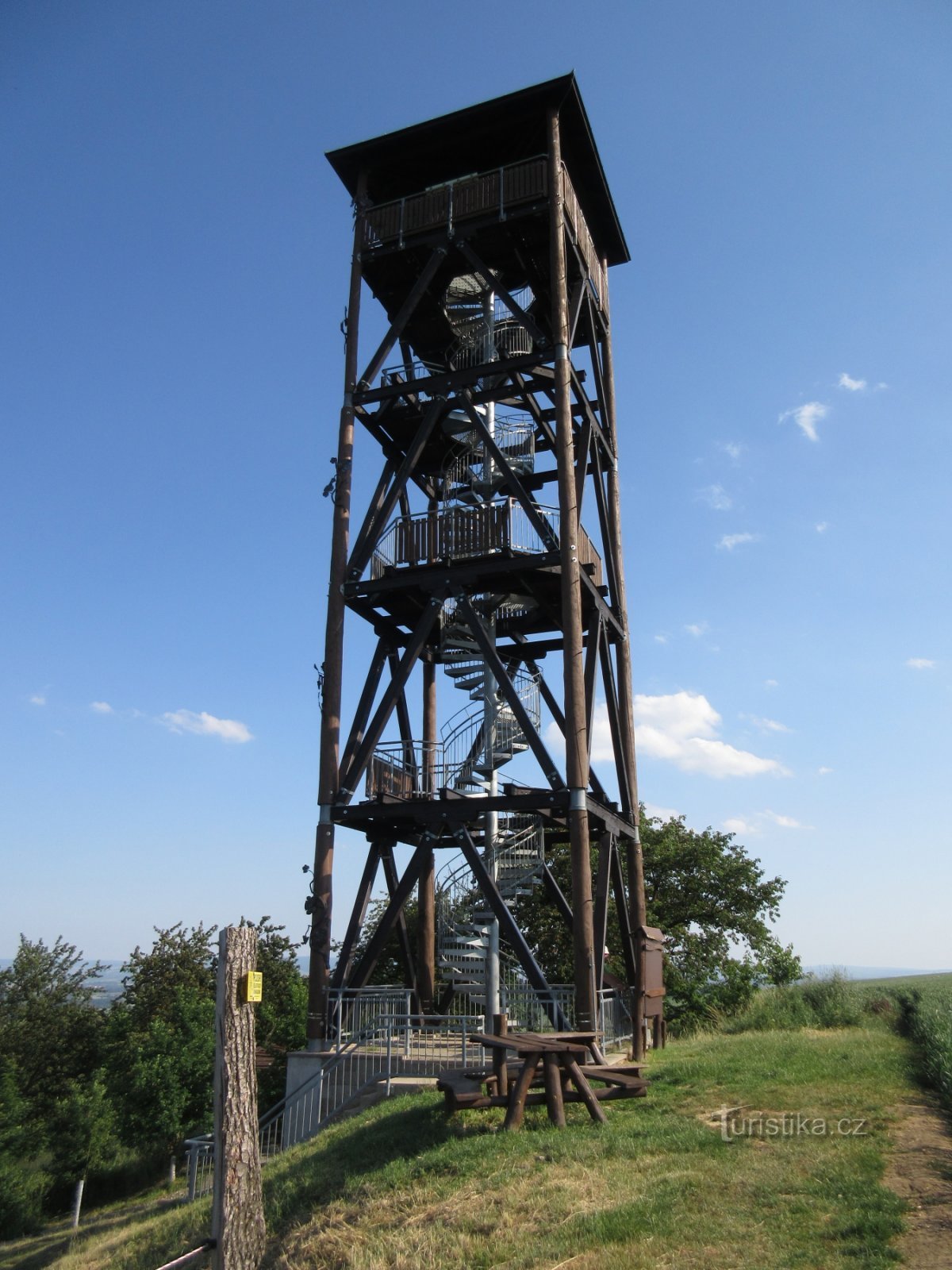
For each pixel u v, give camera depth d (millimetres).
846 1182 8320
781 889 34406
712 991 31719
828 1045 16109
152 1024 39781
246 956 8633
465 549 19156
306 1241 9805
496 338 22641
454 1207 9352
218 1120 8180
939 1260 6652
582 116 20766
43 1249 25266
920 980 51406
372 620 20906
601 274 23938
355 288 21391
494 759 20266
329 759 18641
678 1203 8312
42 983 51281
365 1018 17797
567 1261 7590
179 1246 13930
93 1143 35531
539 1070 12797
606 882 19266
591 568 19562
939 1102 10969
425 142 21625
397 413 21328
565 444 18500
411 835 21156
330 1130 14711
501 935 22078
